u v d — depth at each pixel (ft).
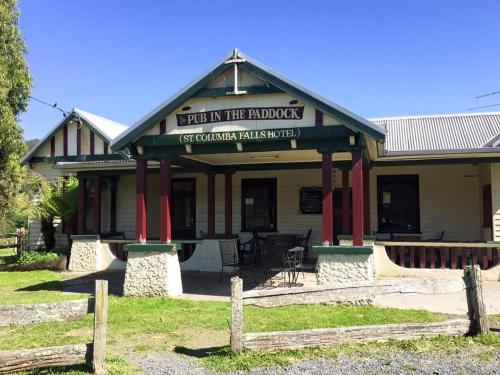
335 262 27.99
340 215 49.47
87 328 23.59
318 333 18.74
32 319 16.53
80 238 46.06
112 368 16.98
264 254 46.93
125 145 31.27
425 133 51.88
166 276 30.94
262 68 28.68
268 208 51.39
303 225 50.37
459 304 27.45
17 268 47.26
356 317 24.29
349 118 27.48
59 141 59.11
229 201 45.47
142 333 22.39
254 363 17.35
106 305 16.69
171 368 17.42
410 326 19.49
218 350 19.25
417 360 17.40
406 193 48.01
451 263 36.60
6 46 45.06
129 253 31.71
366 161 37.32
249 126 29.50
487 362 17.08
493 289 31.78
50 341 21.31
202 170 44.86
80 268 45.65
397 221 48.01
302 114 28.73
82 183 49.06
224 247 43.21
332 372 16.49
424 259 37.47
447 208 46.88
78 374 16.29
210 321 24.26
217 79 30.04
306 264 44.37
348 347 18.80
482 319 19.86
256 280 37.04
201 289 33.88
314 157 40.04
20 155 48.39
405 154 38.65
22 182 50.57
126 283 31.50
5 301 31.17
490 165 39.73
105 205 55.01
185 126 30.78
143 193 31.99
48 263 47.11
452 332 19.75
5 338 21.99
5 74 44.55
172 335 21.95
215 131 30.04
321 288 19.47
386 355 17.97
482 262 38.81
